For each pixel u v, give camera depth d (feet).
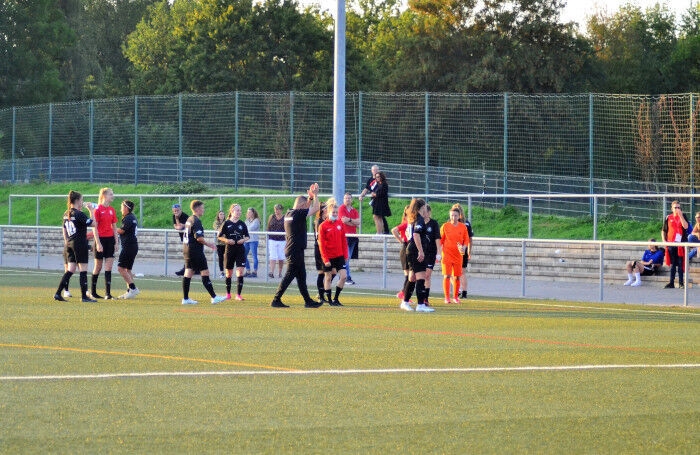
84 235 179.52
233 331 127.44
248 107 369.50
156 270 289.94
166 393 80.53
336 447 62.64
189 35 615.57
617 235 290.76
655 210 294.66
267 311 160.04
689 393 82.53
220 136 376.68
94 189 401.70
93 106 409.69
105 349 107.65
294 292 210.79
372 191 269.44
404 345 113.39
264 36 587.27
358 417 71.82
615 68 580.30
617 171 313.94
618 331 131.64
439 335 124.57
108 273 185.98
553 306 175.11
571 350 110.11
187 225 174.09
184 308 164.86
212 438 64.75
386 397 79.66
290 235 167.84
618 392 82.79
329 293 174.50
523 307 172.76
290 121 361.92
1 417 70.49
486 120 330.95
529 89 513.04
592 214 303.07
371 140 347.36
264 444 63.26
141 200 334.24
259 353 105.19
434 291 217.15
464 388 84.12
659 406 76.79
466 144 333.62
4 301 178.19
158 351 106.32
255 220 261.03
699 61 583.17
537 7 527.40
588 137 315.78
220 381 86.53
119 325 134.62
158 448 61.82
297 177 358.84
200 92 585.63
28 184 428.15
